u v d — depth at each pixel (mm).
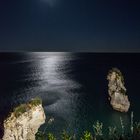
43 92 170250
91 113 121062
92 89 183875
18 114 52844
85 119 111500
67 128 99062
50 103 139875
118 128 100938
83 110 126375
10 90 176625
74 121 108000
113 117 115812
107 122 108938
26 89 180125
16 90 176250
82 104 138750
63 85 199625
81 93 169375
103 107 132250
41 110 55500
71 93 168875
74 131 96125
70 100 148375
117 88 126250
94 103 141250
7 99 148125
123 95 123438
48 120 108688
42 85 198250
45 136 88188
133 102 141875
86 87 191750
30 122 54062
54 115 116375
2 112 119688
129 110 126312
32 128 55531
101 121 109938
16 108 54125
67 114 118375
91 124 105000
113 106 125875
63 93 168250
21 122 52688
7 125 52250
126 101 122188
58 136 89500
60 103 140250
